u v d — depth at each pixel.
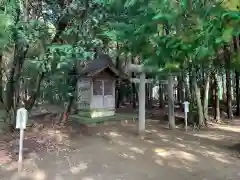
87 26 8.98
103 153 7.80
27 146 7.90
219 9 1.61
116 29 2.48
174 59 2.22
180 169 6.31
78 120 13.02
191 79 13.08
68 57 7.99
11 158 6.94
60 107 12.47
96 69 13.91
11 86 9.80
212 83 14.77
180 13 1.94
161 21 2.07
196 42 1.98
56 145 8.41
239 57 2.11
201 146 8.46
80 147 8.46
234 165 6.51
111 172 6.18
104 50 16.11
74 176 5.92
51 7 9.63
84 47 8.55
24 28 7.16
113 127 11.89
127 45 2.47
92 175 5.99
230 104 14.86
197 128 11.71
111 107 15.19
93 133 10.59
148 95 21.30
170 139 9.54
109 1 2.67
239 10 1.51
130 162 6.93
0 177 5.79
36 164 6.63
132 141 9.30
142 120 10.21
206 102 13.11
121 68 15.48
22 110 6.30
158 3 1.97
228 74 14.91
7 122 9.86
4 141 8.40
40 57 8.28
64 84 11.09
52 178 5.80
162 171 6.20
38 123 11.10
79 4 8.67
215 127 12.03
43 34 8.21
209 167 6.41
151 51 2.30
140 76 10.17
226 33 1.58
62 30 9.52
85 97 14.55
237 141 9.03
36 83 10.53
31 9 9.61
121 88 22.06
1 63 9.65
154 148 8.30
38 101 12.91
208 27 1.76
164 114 15.80
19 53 9.04
